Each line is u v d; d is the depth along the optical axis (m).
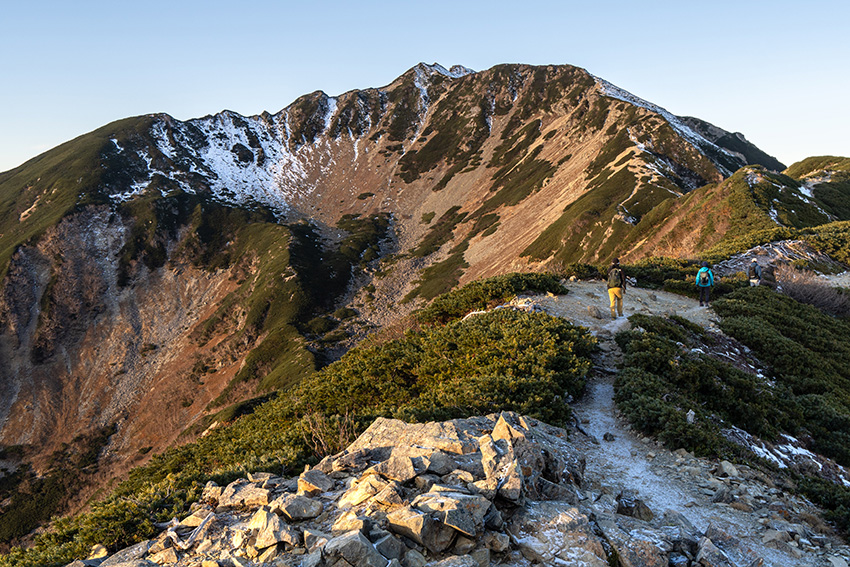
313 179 195.38
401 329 22.94
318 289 113.19
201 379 93.69
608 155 117.44
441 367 14.13
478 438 6.84
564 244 88.25
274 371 86.31
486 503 5.18
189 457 17.36
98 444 80.75
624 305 21.11
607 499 6.73
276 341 95.50
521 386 10.72
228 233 140.50
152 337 106.25
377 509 5.37
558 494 6.14
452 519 4.86
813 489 8.59
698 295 24.30
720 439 9.63
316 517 5.55
